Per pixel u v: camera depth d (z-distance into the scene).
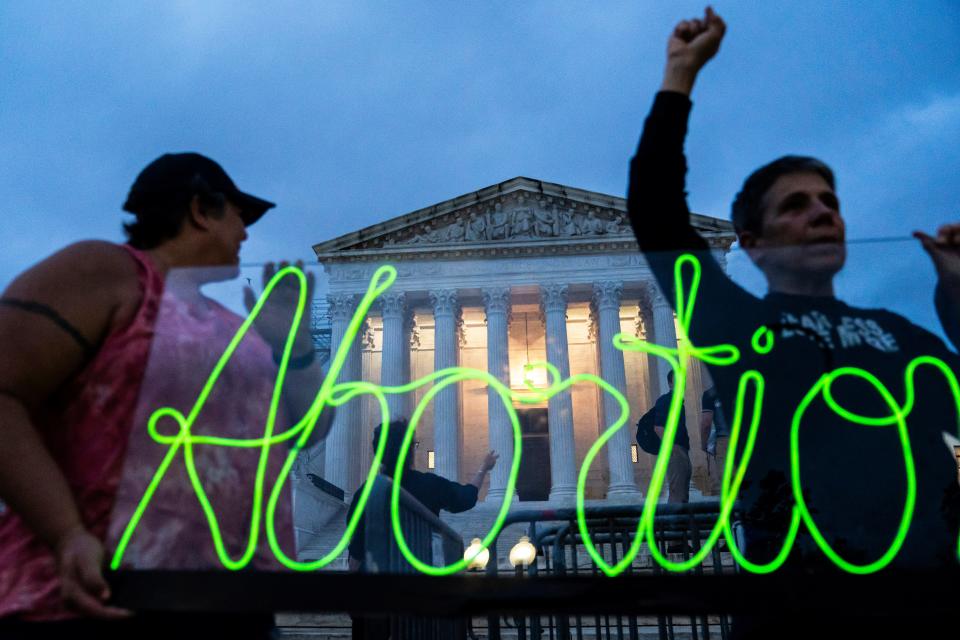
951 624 1.51
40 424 1.73
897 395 1.87
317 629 6.91
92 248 1.83
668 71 2.45
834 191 2.28
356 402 2.54
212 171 2.22
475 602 1.47
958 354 1.89
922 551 1.74
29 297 1.64
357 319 2.15
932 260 1.95
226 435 1.83
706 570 4.00
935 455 1.84
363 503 2.02
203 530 1.71
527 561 4.32
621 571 1.83
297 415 2.02
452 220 36.47
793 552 1.78
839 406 1.88
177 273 1.93
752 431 1.91
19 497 1.51
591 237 34.38
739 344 1.96
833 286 2.01
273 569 1.83
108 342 1.75
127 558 1.61
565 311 33.47
